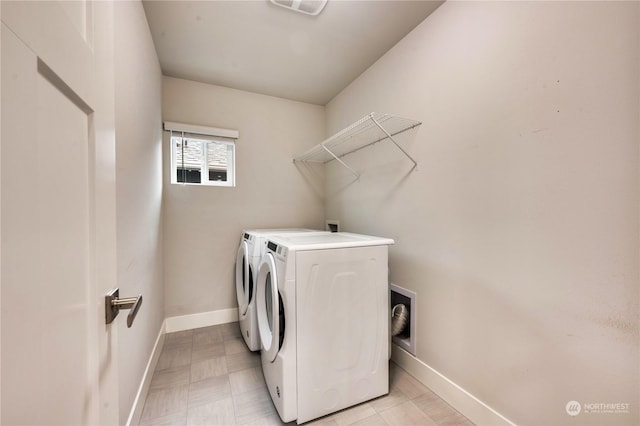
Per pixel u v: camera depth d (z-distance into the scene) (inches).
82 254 21.2
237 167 102.7
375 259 58.3
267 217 108.4
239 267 91.6
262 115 106.9
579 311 37.6
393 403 57.2
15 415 13.4
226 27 67.2
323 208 119.4
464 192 54.6
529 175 43.3
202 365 71.4
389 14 62.7
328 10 61.4
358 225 93.2
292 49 76.9
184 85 94.3
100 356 23.5
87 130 22.3
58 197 17.8
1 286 12.8
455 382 56.3
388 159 77.6
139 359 53.9
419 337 65.8
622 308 33.7
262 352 65.7
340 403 54.3
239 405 56.4
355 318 55.8
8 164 13.3
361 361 56.5
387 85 77.8
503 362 47.3
